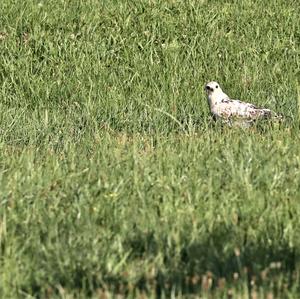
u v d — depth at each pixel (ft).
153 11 129.29
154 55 118.11
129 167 68.23
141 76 112.78
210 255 51.19
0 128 93.20
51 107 106.22
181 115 98.02
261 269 49.70
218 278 48.57
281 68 116.16
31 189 63.05
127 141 83.20
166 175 66.59
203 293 45.96
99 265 50.78
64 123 95.30
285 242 53.98
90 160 71.87
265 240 54.49
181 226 55.77
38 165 71.36
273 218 57.00
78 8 132.16
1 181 65.05
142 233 55.01
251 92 107.76
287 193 62.39
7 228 56.29
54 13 129.59
